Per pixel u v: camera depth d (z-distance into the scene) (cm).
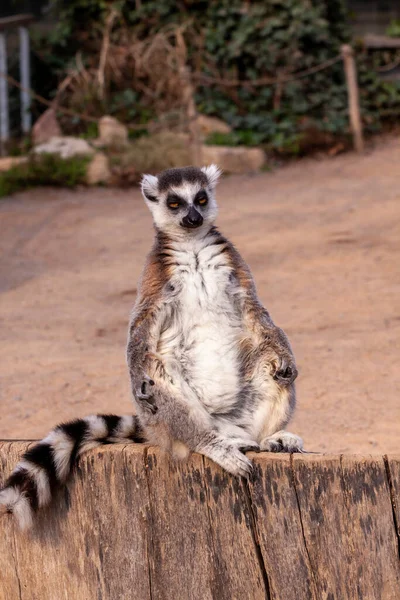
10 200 2077
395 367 1016
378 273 1411
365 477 442
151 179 707
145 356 576
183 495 476
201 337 603
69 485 499
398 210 1742
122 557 489
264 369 595
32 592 511
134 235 1761
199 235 640
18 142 2419
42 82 2620
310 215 1784
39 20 2784
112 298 1388
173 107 2422
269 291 1366
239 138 2319
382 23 2895
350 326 1180
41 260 1644
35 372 1055
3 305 1380
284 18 2383
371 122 2509
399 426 848
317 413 898
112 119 2356
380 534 442
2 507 498
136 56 2453
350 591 446
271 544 458
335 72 2450
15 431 866
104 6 2502
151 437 552
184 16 2484
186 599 478
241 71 2433
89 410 920
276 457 457
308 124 2352
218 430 581
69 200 2064
